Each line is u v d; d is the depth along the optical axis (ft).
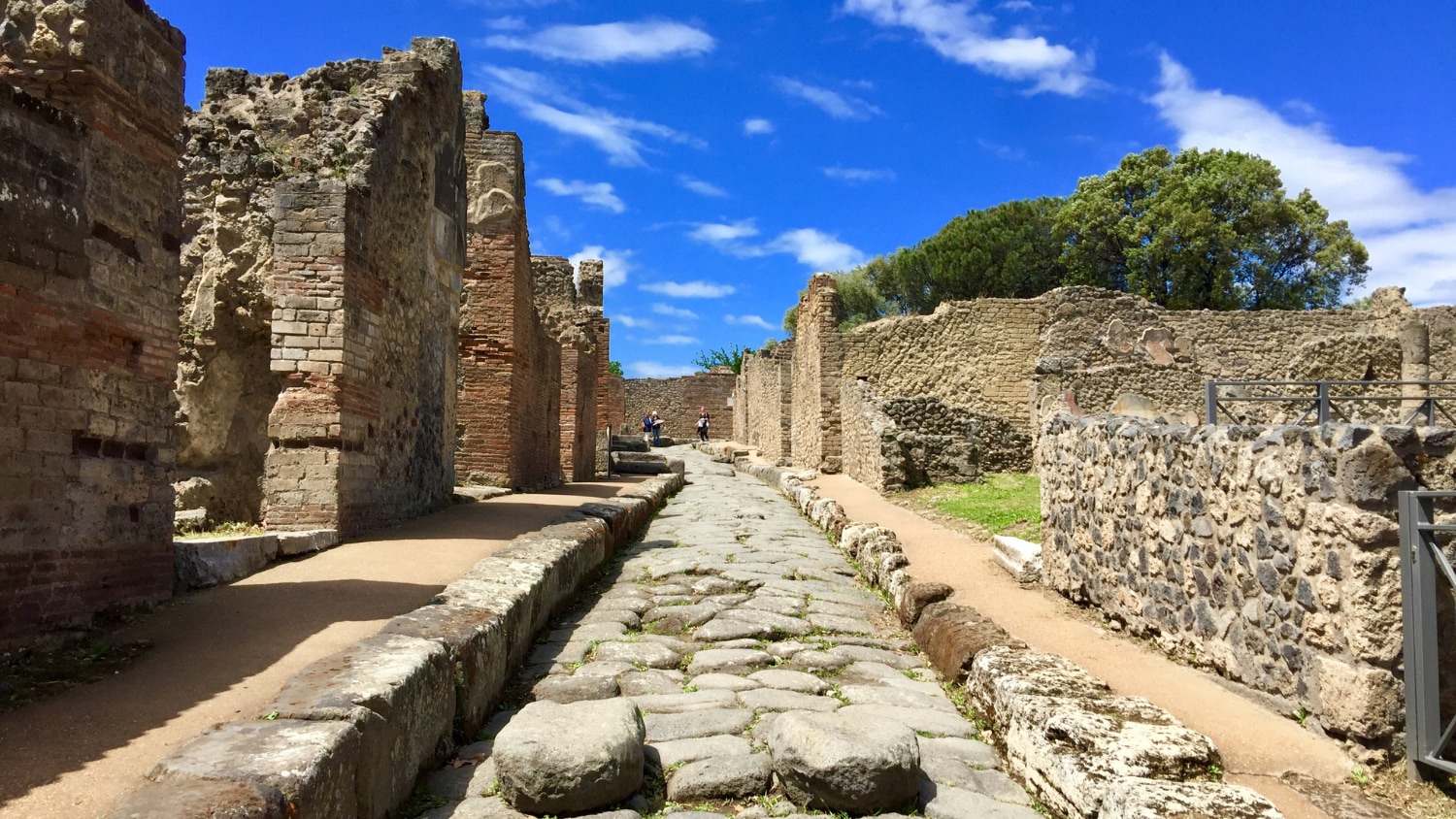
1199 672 17.69
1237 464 16.55
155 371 18.47
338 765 10.12
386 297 31.60
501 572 22.03
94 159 16.71
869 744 13.07
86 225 16.47
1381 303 76.38
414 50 39.27
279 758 9.53
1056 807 12.55
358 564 23.48
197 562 20.04
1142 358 76.64
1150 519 19.90
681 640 22.31
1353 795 12.44
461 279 42.34
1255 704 15.62
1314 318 77.61
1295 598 14.82
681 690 18.26
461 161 42.06
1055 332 76.84
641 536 40.88
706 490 66.80
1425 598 12.80
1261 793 12.40
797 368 89.71
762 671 19.62
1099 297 77.10
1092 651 19.51
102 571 16.81
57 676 14.05
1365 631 13.19
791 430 93.04
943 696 18.24
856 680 19.08
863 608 26.14
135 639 15.97
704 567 31.17
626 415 191.11
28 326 15.14
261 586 20.43
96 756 11.01
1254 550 16.02
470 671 15.71
